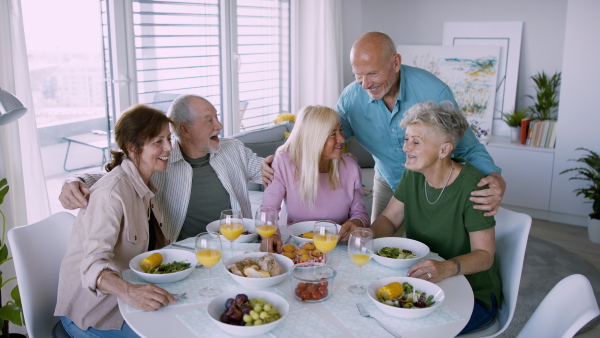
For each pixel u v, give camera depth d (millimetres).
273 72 5039
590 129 4449
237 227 1982
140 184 2037
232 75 4602
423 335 1504
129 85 3770
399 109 2652
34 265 2055
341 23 5207
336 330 1521
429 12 5465
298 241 2127
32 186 2906
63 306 1938
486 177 2086
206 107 2422
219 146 2545
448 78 5320
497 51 5086
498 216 2312
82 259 1838
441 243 2158
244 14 4617
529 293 3525
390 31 5715
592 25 4289
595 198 4340
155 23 3934
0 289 2596
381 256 1944
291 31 5094
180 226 2484
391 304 1630
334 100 5207
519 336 1853
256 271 1762
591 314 1483
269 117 5102
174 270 1835
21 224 2846
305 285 1688
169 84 4125
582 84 4414
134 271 1799
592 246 4297
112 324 1897
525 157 4758
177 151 2459
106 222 1892
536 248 4246
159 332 1507
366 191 4094
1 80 2754
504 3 5082
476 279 2104
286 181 2432
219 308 1578
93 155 3627
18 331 2885
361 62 2428
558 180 4660
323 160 2404
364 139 2840
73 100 3441
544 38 4957
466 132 2432
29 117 2850
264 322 1486
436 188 2133
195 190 2520
